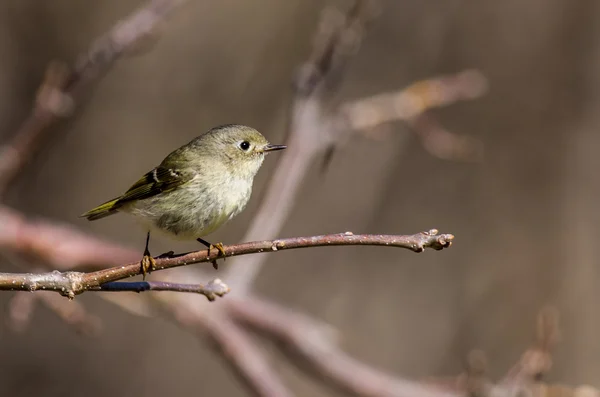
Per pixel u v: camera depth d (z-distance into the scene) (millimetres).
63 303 8828
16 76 14445
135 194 7422
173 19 15141
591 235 14734
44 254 9555
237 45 15141
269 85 14969
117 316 14305
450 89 9547
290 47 15023
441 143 10391
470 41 15094
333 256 14812
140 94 15047
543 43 15141
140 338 14281
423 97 9398
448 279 14797
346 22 8969
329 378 9742
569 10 15094
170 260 5793
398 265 14844
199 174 7379
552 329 8523
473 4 15070
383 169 14930
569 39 15133
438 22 15023
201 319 9656
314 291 14562
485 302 14625
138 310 9797
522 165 15109
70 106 9562
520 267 14711
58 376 13945
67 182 14586
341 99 14391
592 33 15094
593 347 14188
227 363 9742
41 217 14320
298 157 8930
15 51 14500
